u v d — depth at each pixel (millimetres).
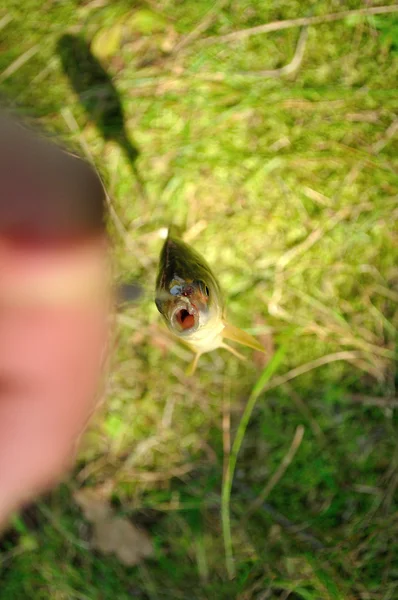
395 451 338
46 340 203
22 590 340
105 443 348
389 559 330
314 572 329
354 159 349
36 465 203
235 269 350
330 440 341
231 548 336
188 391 346
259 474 341
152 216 353
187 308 261
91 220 220
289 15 354
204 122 354
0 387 201
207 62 354
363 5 352
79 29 361
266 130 352
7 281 203
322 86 352
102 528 343
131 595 337
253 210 351
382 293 346
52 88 359
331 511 337
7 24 364
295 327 345
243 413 344
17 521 340
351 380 343
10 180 211
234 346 345
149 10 357
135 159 354
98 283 220
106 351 258
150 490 344
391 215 347
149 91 357
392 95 350
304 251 349
